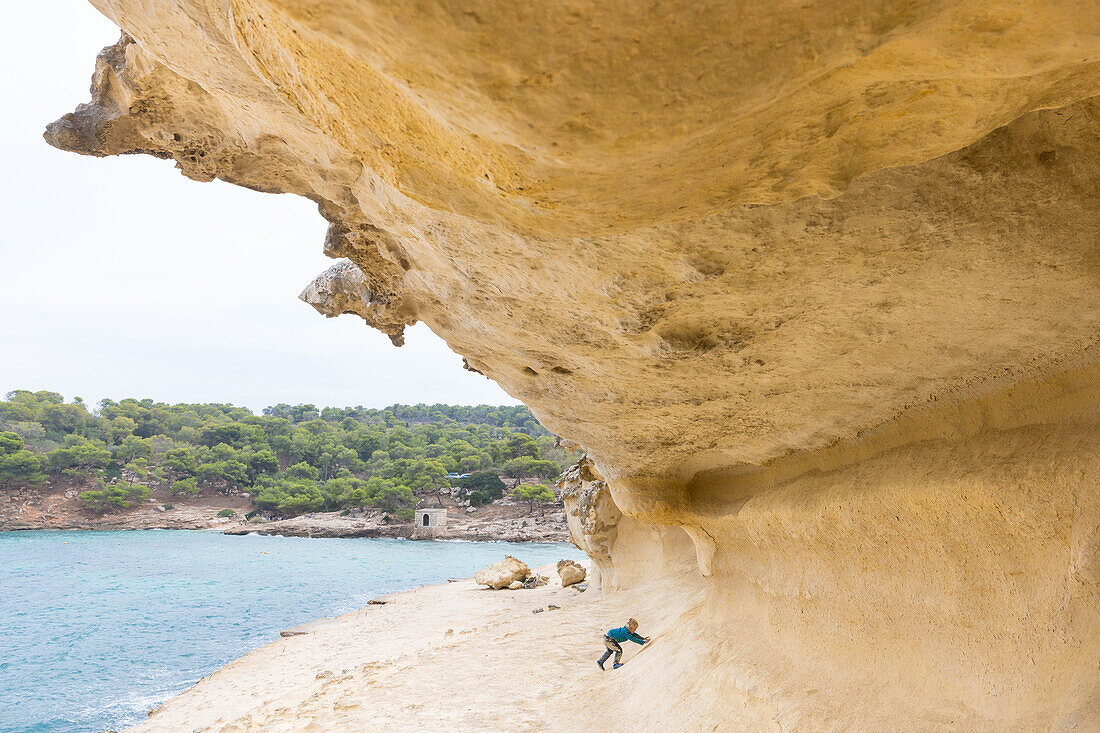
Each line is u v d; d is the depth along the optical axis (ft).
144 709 58.95
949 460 14.11
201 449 391.65
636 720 25.14
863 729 15.53
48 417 397.19
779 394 16.80
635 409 19.17
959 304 11.87
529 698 30.68
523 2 4.65
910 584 15.47
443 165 7.03
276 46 7.17
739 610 25.29
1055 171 8.90
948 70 5.52
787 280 11.73
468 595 83.25
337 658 54.80
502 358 19.29
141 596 125.80
